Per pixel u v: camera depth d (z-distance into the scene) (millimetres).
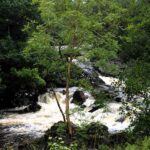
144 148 9820
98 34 16203
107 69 15977
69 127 16234
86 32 15914
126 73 14008
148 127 13391
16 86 25016
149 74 13625
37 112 24000
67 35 16031
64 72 17078
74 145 10812
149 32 14414
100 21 16312
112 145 14867
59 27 16203
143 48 14359
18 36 26906
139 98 14000
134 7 14930
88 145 15102
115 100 22031
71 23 15820
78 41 16281
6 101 25641
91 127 16266
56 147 10133
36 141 16641
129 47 15031
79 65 17734
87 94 25859
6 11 26281
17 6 26203
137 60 14086
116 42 15859
